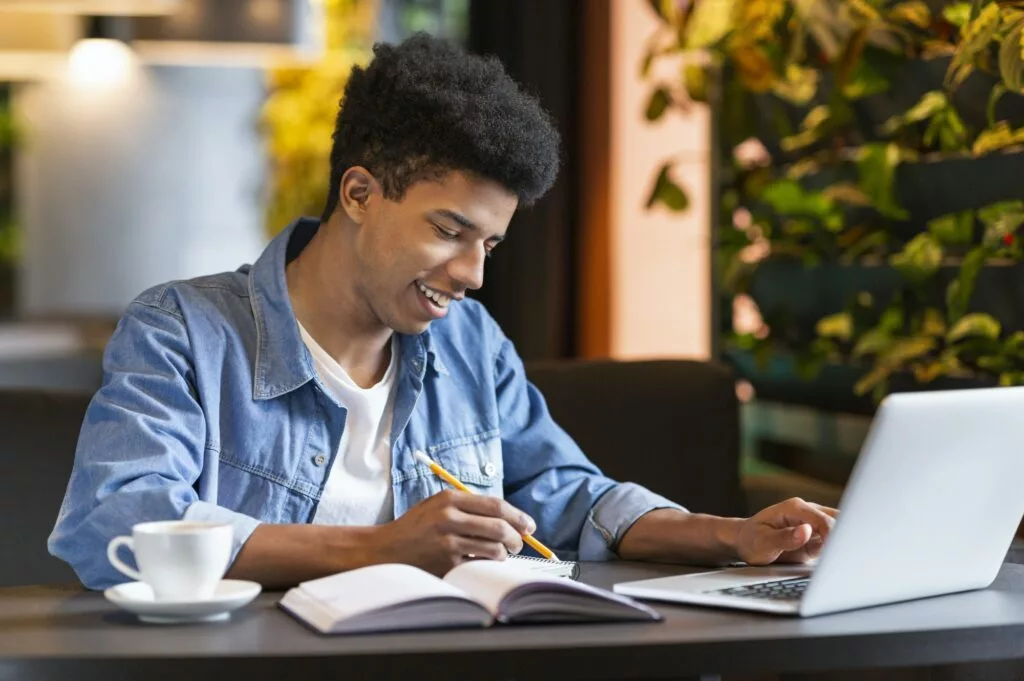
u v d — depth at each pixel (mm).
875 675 1905
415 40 1980
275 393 1976
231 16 4375
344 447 2037
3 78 6090
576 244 4125
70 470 2301
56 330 5500
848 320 2889
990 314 2523
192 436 1882
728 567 1904
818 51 2875
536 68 4098
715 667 1436
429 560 1678
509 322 4262
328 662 1368
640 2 3973
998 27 2258
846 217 2965
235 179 7715
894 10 2619
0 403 2324
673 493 2623
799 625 1518
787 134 3102
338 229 2021
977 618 1564
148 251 7516
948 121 2566
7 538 2268
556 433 2258
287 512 1973
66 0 4055
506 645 1403
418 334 2031
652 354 4035
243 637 1448
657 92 3412
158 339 1944
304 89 6148
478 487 2137
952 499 1647
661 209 3996
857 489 1522
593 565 1975
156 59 5254
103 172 7297
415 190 1889
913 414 1532
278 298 2021
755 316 3523
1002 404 1644
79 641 1433
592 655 1408
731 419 2680
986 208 2432
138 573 1624
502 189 1886
